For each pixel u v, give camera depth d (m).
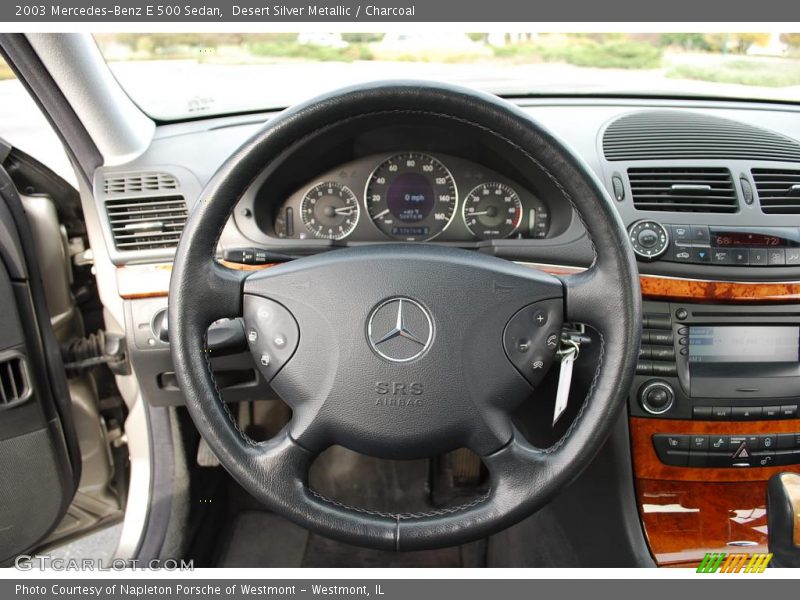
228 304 0.85
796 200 1.34
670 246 1.29
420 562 1.69
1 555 1.39
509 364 0.84
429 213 1.45
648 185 1.33
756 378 1.34
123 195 1.31
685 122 1.47
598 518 1.43
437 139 1.37
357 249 0.86
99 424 1.55
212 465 1.69
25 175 1.32
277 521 1.76
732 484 1.40
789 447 1.36
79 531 1.67
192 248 0.81
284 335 0.85
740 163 1.35
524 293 0.84
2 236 1.16
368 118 1.26
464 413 0.84
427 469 1.83
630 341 0.81
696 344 1.35
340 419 0.84
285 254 1.32
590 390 0.83
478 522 0.82
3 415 1.22
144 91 1.39
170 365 1.37
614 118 1.48
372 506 1.82
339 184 1.43
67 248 1.40
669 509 1.40
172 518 1.54
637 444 1.37
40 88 1.17
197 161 1.33
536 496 0.82
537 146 0.79
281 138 0.79
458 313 0.83
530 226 1.44
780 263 1.30
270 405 1.74
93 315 1.52
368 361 0.83
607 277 0.82
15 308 1.20
